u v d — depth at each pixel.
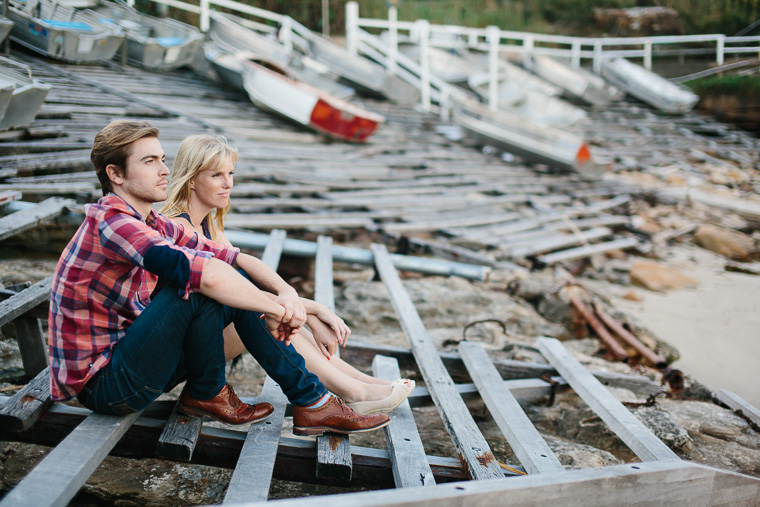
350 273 5.68
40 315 2.90
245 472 1.98
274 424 2.31
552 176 11.18
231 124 9.67
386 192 8.32
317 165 8.90
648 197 10.39
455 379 3.58
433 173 9.85
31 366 3.01
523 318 5.00
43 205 4.16
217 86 11.88
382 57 16.78
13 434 2.17
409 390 2.39
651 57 22.39
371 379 2.46
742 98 17.38
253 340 2.13
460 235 6.98
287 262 5.20
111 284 1.97
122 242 1.85
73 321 1.96
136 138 1.89
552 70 18.44
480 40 22.39
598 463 2.89
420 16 23.50
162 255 1.84
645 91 18.45
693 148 14.53
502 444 3.10
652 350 4.95
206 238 2.21
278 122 10.55
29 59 9.42
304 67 12.85
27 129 6.21
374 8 22.55
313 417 2.21
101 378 2.02
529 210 8.73
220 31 13.15
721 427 3.56
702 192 11.16
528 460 2.40
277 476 2.21
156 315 1.93
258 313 2.13
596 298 5.46
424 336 3.53
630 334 4.80
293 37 15.24
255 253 5.13
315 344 2.41
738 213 10.14
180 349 2.01
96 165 1.93
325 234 6.34
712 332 5.70
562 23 24.98
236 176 7.33
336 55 15.47
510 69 17.42
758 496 2.18
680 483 1.97
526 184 10.25
